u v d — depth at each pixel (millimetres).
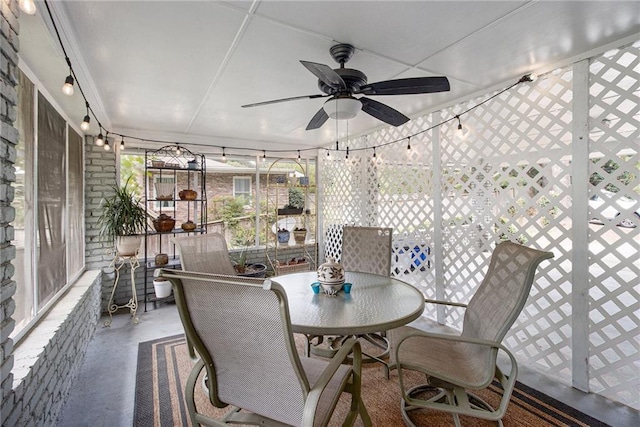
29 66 2031
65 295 2635
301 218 5738
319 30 1877
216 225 5473
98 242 3824
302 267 4992
